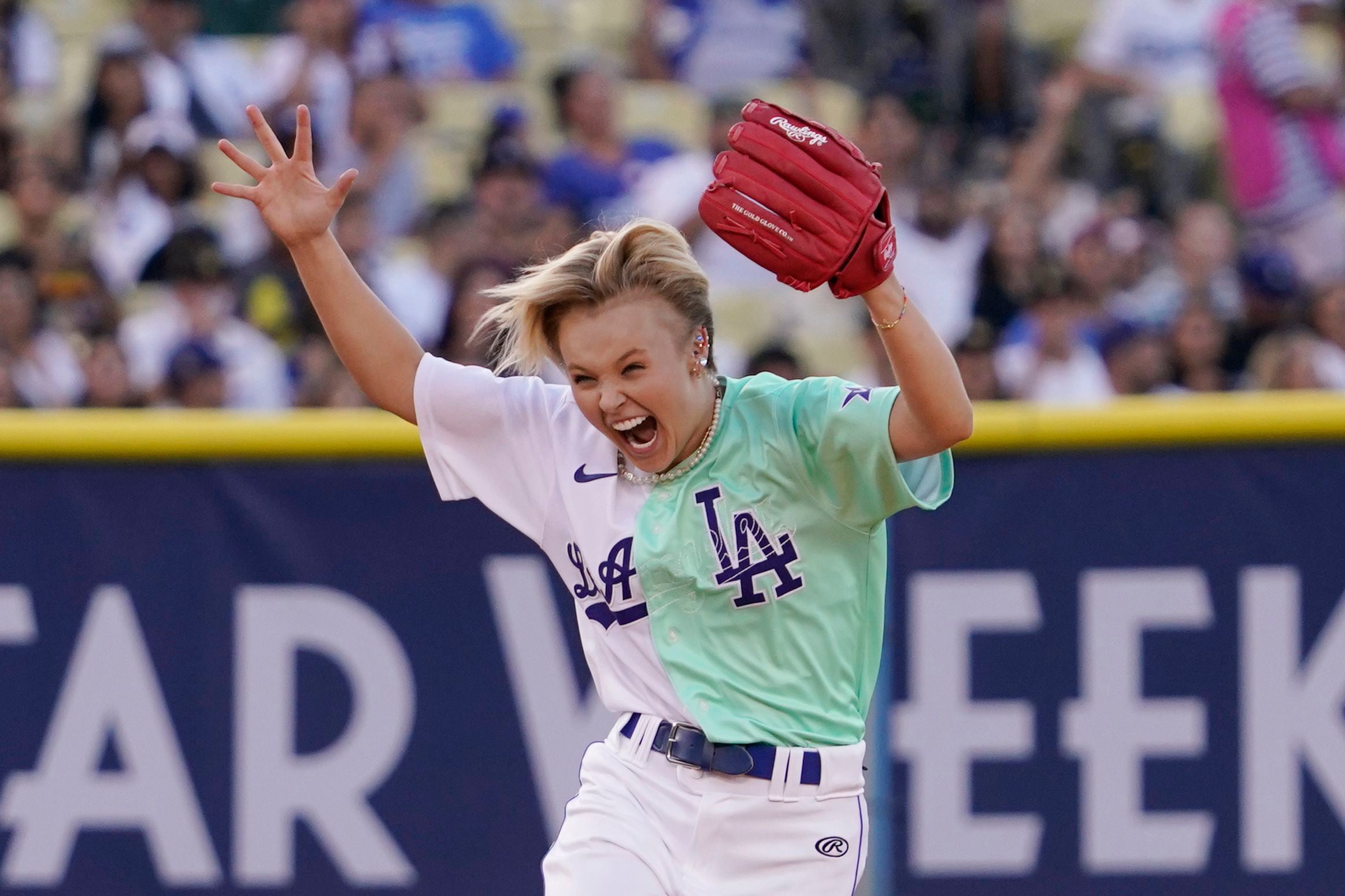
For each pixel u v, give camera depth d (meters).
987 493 17.22
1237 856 17.06
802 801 10.99
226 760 17.42
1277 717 17.05
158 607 17.42
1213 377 28.08
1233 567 17.08
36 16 36.81
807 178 10.02
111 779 17.38
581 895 10.87
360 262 29.33
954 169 33.12
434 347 27.33
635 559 10.92
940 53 34.66
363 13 34.72
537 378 11.77
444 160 33.28
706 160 30.83
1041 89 35.16
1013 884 17.14
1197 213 30.02
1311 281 32.06
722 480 10.83
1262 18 32.25
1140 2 33.91
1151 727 17.14
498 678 17.48
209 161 33.09
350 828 17.42
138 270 29.48
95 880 17.31
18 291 28.03
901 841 17.14
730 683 10.90
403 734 17.48
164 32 33.62
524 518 11.55
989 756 17.16
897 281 10.17
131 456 17.41
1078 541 17.16
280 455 17.47
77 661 17.38
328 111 33.38
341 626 17.48
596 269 10.34
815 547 10.87
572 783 17.42
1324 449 17.00
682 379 10.51
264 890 17.39
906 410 10.37
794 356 25.20
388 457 17.50
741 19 34.72
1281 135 32.16
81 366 27.75
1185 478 17.14
